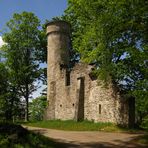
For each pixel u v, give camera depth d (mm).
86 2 22062
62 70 36406
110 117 27250
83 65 31672
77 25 42281
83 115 30984
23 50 47094
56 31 39844
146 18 18156
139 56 18125
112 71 22453
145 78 18141
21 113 44625
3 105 31656
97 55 21984
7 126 15594
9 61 45938
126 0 18016
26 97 46625
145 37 18594
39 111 47812
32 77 47000
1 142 14273
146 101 17609
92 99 29891
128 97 25641
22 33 46688
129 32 19469
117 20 19125
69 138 20016
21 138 15125
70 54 45812
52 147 16141
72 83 33438
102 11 20531
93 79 29953
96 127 25938
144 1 17734
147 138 19594
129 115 25391
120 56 22844
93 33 20984
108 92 27719
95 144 18078
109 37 20156
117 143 18516
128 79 24281
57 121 32250
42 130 25141
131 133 22688
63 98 35156
